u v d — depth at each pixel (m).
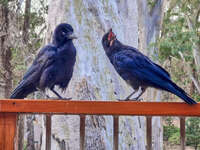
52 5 8.91
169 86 4.40
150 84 4.59
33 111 3.95
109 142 7.91
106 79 8.26
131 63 4.62
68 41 4.88
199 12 21.77
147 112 4.00
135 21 9.52
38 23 21.02
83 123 4.07
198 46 19.30
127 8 9.31
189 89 28.50
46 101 3.96
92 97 8.10
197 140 23.88
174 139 27.89
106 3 8.84
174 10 21.31
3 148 3.94
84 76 8.13
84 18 8.59
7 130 3.95
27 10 19.72
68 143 8.02
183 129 4.16
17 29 18.23
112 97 8.20
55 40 4.91
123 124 8.20
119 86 8.30
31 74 4.83
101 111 3.98
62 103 3.96
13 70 18.95
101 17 8.70
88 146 7.85
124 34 9.09
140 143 8.55
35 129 24.09
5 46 18.16
